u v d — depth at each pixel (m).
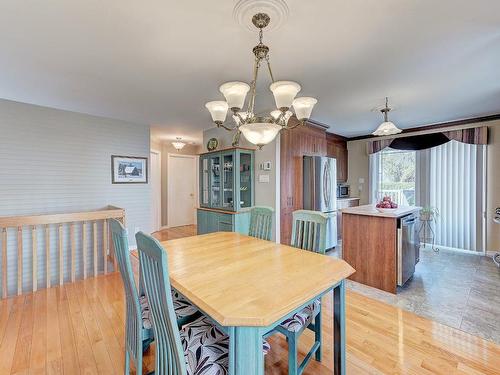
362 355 1.79
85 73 2.52
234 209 3.98
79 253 4.00
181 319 1.45
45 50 2.09
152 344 1.90
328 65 2.32
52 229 3.80
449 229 4.58
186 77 2.60
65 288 2.89
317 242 1.97
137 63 2.31
